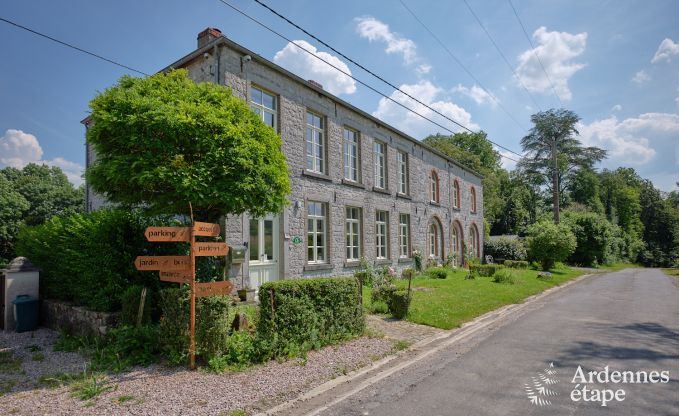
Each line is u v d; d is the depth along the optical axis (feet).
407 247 65.62
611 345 23.27
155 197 23.02
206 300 19.21
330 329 23.44
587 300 43.14
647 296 46.39
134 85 22.54
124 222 24.53
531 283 56.03
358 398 15.88
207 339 19.04
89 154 54.65
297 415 14.34
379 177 59.41
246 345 19.85
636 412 14.05
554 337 25.49
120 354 19.98
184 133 21.11
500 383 17.21
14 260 30.01
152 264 18.99
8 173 126.11
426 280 55.57
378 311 32.91
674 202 229.04
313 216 45.21
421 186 70.74
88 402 15.01
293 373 18.31
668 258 187.01
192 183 20.53
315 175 44.68
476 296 41.34
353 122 52.42
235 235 34.27
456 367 19.66
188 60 37.52
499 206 146.20
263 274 37.83
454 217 84.89
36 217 106.01
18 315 28.04
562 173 161.89
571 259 115.85
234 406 14.76
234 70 35.81
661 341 24.21
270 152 24.25
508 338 25.54
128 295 22.24
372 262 54.54
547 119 158.51
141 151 21.18
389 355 21.70
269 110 39.93
